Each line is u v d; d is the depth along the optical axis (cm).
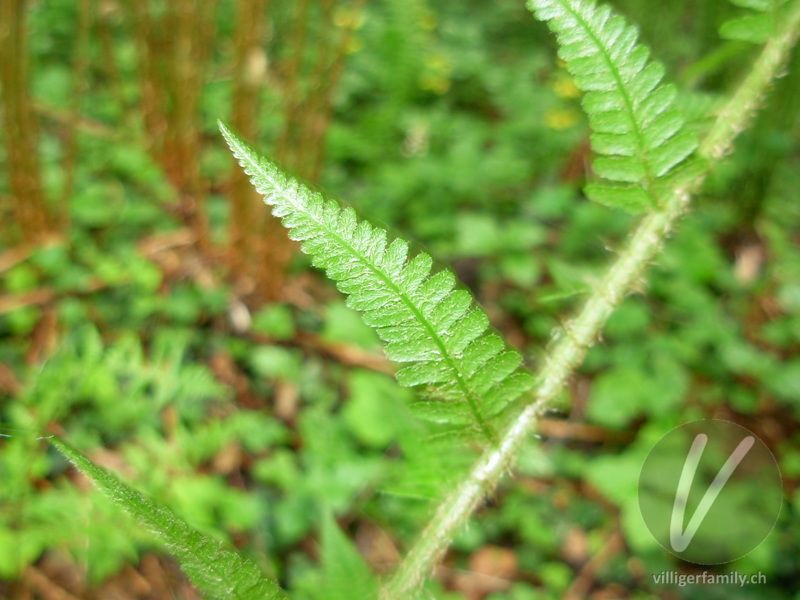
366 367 33
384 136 45
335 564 8
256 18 26
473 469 8
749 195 41
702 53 38
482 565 29
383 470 28
